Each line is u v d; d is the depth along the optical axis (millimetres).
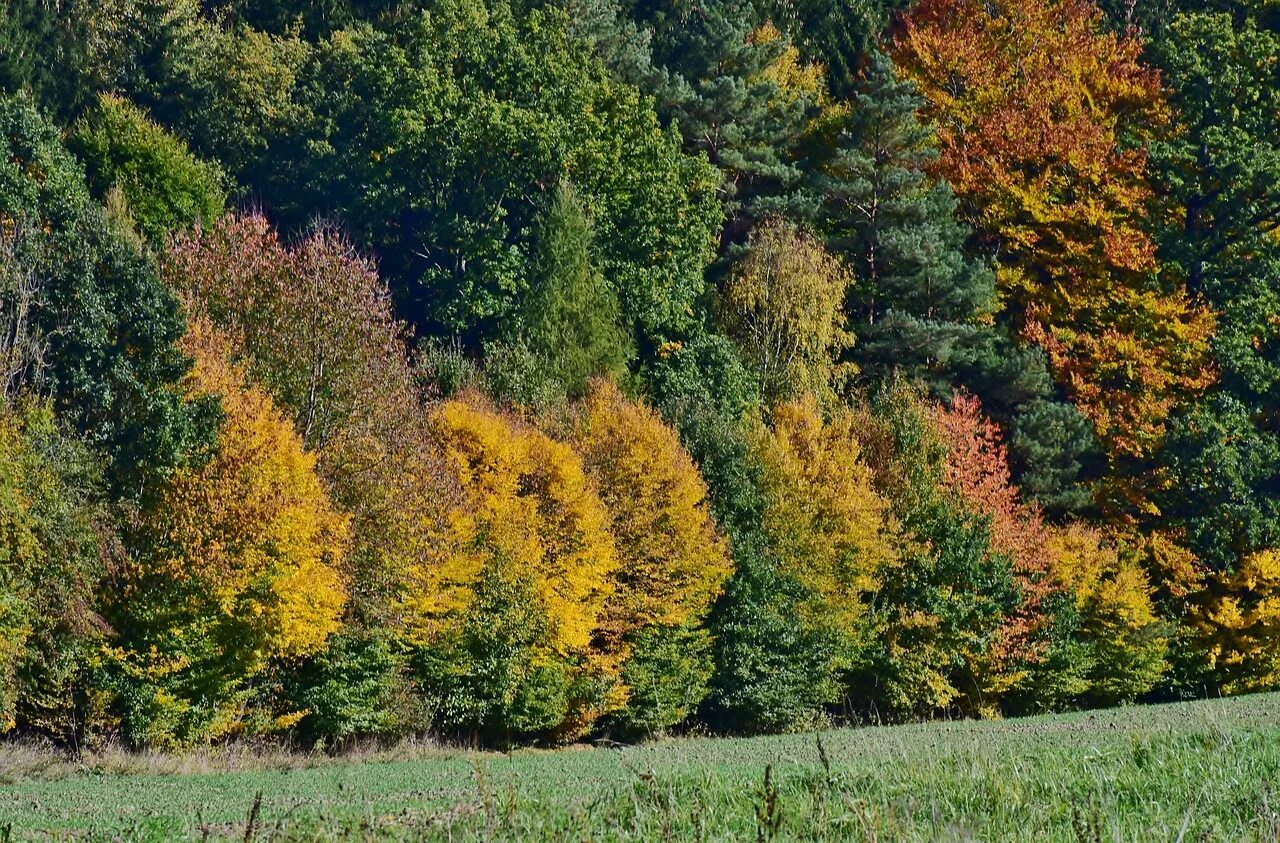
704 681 49281
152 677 34969
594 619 45000
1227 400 70812
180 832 14820
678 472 48875
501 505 43281
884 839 10844
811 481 54031
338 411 41250
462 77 72062
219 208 67250
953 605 55656
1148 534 68000
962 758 16047
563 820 11867
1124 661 60688
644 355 68750
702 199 73625
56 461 33156
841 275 71875
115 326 36219
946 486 59281
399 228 72062
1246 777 14555
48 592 32875
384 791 25250
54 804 23531
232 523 35562
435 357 56344
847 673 55969
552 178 69875
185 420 35500
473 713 42750
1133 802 13477
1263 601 62781
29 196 40469
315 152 73188
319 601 36750
